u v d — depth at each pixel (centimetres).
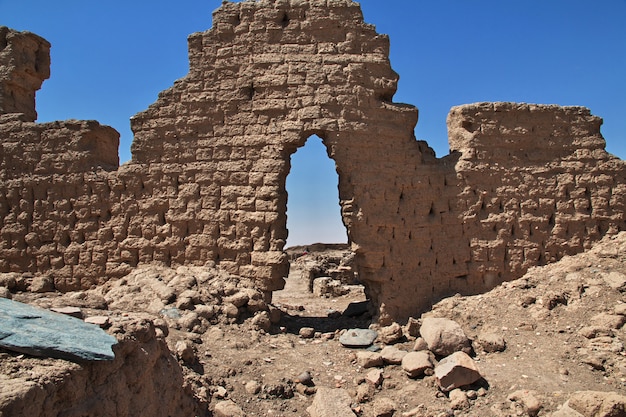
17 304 605
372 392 872
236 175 1198
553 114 1236
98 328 571
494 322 1054
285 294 2012
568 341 956
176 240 1221
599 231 1214
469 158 1207
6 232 1289
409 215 1182
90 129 1280
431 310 1155
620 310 987
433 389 862
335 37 1203
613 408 722
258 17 1218
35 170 1291
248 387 859
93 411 496
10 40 1345
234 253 1191
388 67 1205
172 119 1241
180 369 715
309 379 898
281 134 1177
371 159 1173
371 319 1221
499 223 1200
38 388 440
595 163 1225
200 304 1093
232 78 1219
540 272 1176
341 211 1175
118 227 1248
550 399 796
